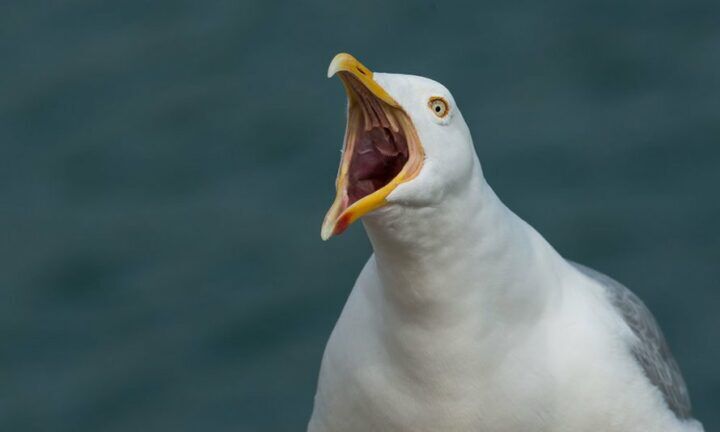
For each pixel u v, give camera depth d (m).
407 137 7.27
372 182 7.42
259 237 20.50
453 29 24.05
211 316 19.53
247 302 19.62
